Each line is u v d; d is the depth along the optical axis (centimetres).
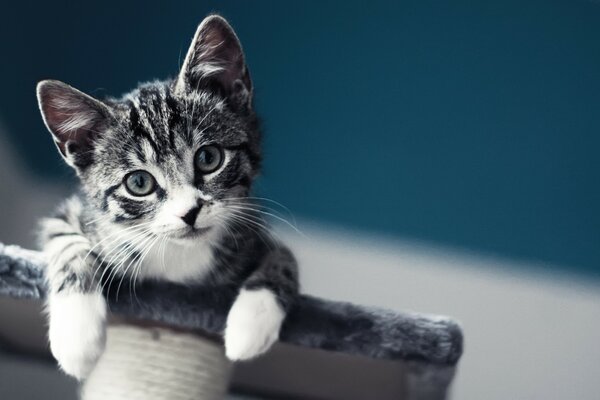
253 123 66
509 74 94
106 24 92
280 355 69
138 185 63
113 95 91
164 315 63
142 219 63
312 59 93
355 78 93
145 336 66
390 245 91
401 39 94
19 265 62
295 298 63
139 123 64
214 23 65
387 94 93
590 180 93
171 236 63
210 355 66
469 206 92
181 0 93
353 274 90
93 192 64
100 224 64
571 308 91
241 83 66
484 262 91
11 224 88
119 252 63
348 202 91
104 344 61
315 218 91
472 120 93
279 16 93
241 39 93
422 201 92
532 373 89
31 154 91
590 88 94
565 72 94
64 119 64
